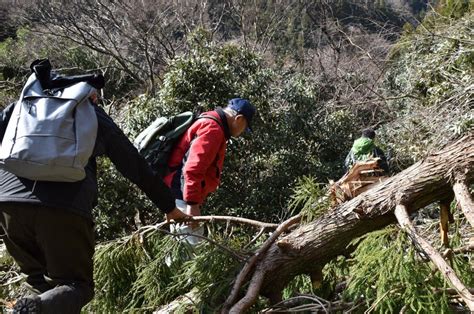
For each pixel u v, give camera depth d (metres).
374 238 2.23
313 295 2.43
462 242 2.69
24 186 1.99
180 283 2.55
